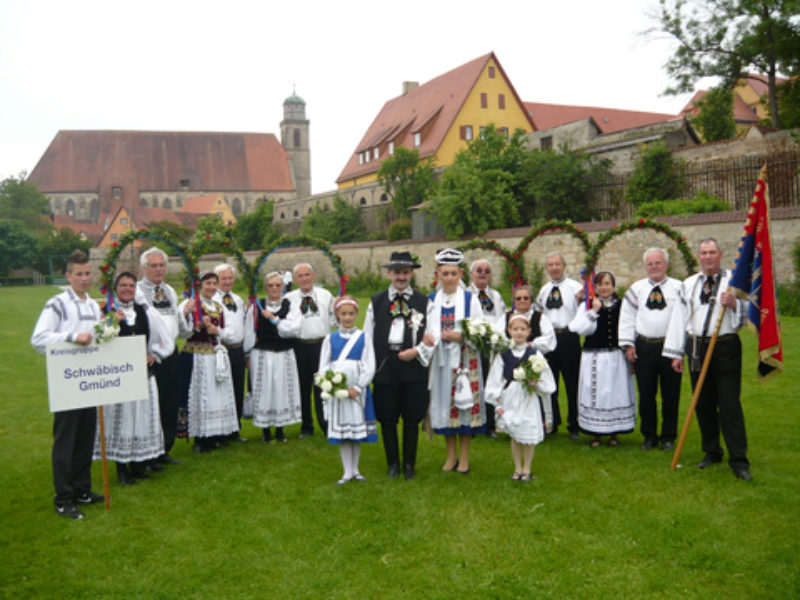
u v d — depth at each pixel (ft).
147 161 314.55
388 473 19.48
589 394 21.89
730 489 17.28
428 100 166.40
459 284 20.11
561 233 67.77
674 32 85.56
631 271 60.85
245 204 314.14
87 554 14.48
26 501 17.81
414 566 13.69
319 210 150.51
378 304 19.54
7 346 47.50
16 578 13.42
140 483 19.15
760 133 67.15
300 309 24.30
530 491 17.61
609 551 14.06
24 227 260.62
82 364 16.78
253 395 23.76
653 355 21.20
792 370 31.32
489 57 152.25
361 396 18.86
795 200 59.82
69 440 16.94
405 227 107.34
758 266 17.93
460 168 84.84
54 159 315.78
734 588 12.46
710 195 63.98
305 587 12.87
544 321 22.47
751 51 80.69
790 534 14.52
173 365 21.40
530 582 12.81
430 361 19.29
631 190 74.49
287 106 362.33
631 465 19.69
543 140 107.96
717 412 19.45
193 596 12.66
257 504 17.29
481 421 19.16
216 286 22.82
